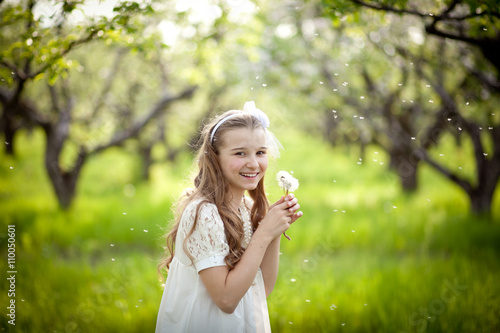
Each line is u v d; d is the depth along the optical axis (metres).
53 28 3.20
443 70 6.88
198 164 2.17
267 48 7.71
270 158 2.36
